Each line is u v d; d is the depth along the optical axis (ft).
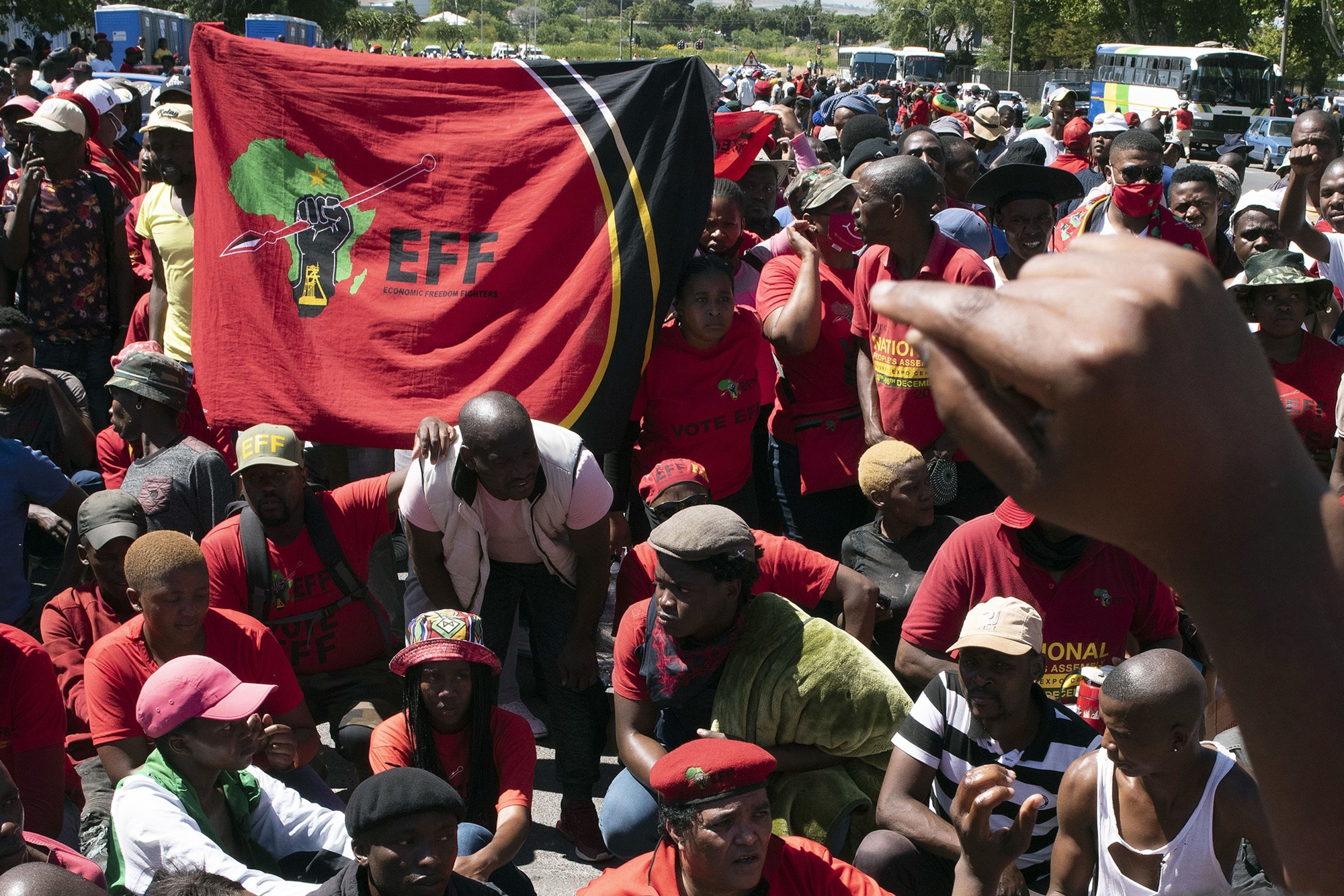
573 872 12.81
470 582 13.43
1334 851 1.14
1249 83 113.60
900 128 67.67
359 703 13.85
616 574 16.94
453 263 15.83
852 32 571.28
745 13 568.00
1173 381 1.05
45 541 16.96
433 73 16.16
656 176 15.62
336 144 16.15
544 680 14.20
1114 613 11.62
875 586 13.05
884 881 10.11
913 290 1.12
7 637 10.86
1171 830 8.80
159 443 15.79
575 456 13.01
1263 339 14.74
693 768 8.63
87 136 23.79
